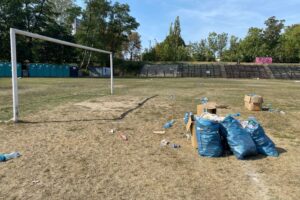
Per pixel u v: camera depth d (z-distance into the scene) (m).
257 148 5.72
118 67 56.06
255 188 4.25
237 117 10.02
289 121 9.54
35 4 48.25
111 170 4.83
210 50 73.81
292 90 23.77
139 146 6.27
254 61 67.69
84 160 5.29
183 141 6.71
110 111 10.76
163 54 68.38
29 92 17.91
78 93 17.64
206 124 5.56
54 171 4.73
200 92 19.77
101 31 52.38
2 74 40.78
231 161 5.33
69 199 3.80
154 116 9.86
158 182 4.39
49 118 9.16
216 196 3.97
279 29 71.31
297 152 5.98
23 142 6.37
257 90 22.78
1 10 45.06
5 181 4.31
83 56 52.78
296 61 66.88
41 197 3.83
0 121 8.46
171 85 27.20
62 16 58.22
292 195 4.05
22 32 8.54
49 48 50.50
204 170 4.90
